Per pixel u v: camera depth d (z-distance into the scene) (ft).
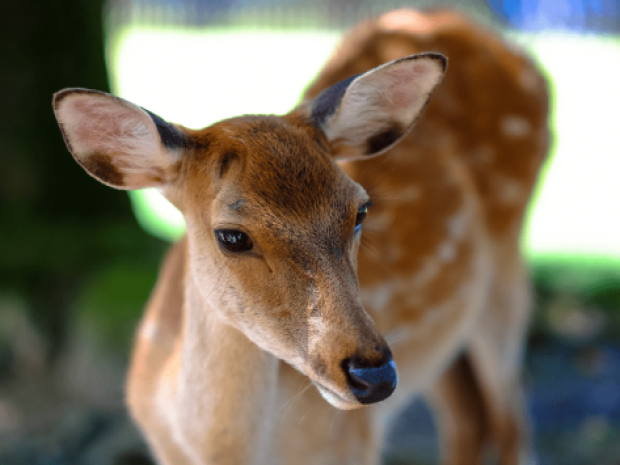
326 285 7.67
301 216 7.80
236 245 7.95
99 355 18.66
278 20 67.31
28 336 20.03
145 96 46.70
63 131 8.33
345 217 7.93
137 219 25.49
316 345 7.59
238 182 7.99
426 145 12.84
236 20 67.67
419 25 14.26
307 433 10.43
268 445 9.52
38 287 20.99
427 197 12.48
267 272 7.89
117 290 20.06
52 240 22.48
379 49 13.42
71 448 16.90
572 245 28.53
